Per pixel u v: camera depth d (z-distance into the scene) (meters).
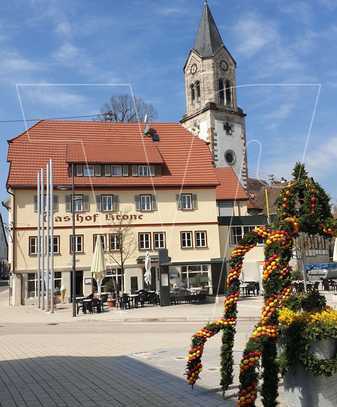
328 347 7.13
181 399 8.62
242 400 6.77
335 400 7.17
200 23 73.62
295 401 7.28
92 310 31.61
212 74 71.00
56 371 11.63
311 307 7.78
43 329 23.25
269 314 6.99
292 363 7.14
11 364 12.88
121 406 8.33
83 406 8.41
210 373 10.69
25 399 9.02
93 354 14.23
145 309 31.77
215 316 25.91
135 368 11.65
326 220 7.58
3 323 27.22
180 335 18.38
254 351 6.82
